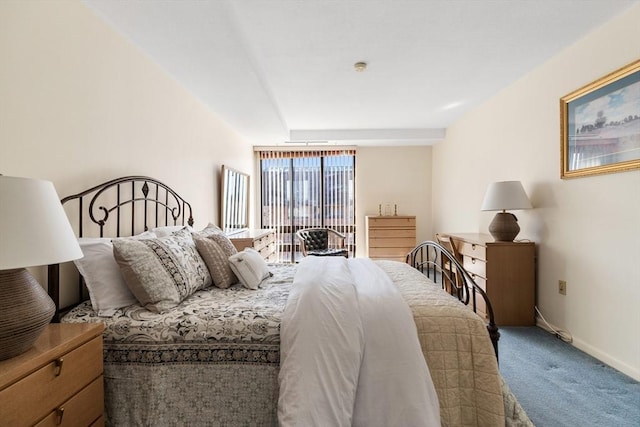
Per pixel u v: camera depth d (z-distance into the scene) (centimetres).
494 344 154
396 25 224
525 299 296
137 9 179
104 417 133
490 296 296
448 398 135
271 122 412
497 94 363
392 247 543
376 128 518
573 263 255
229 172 408
